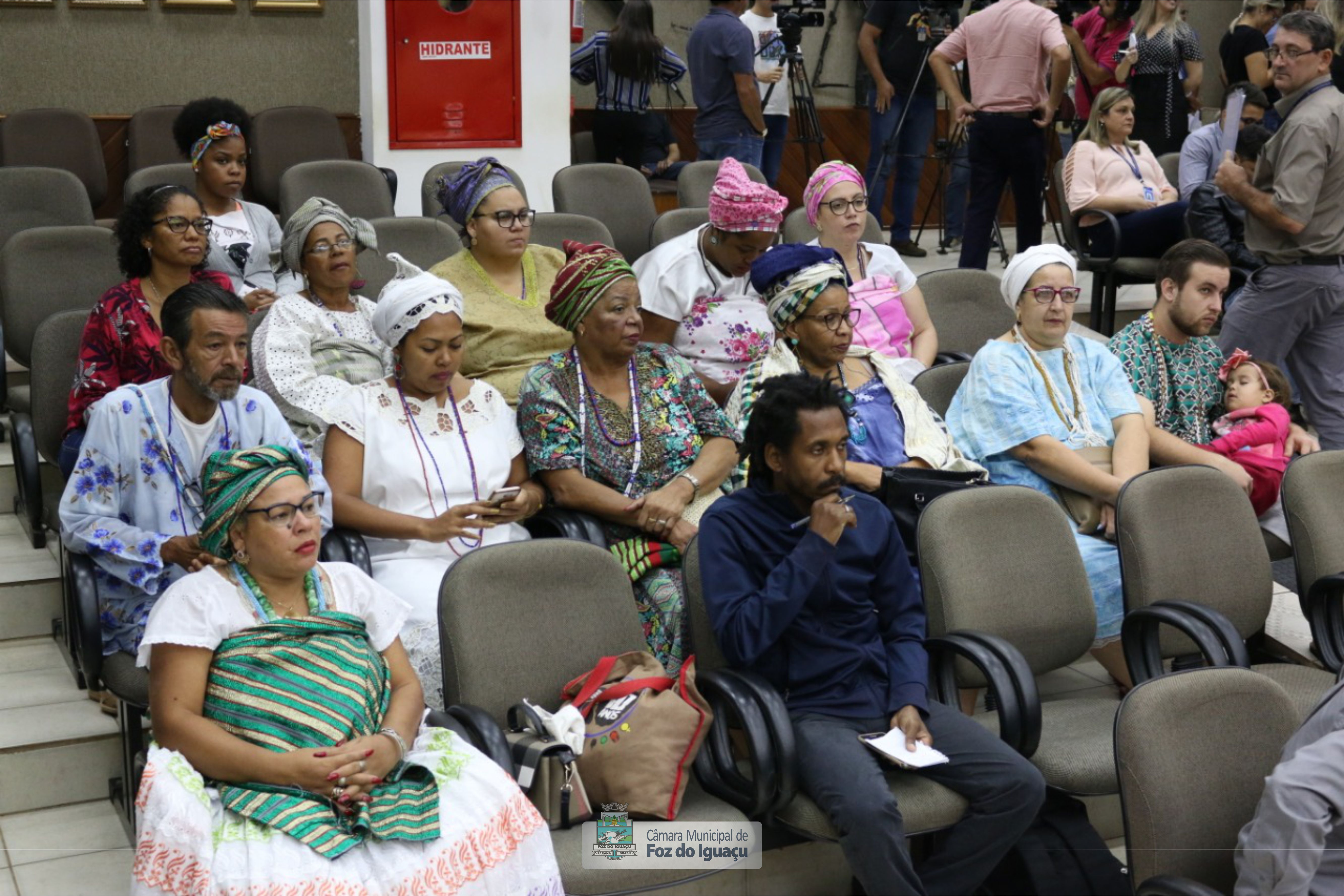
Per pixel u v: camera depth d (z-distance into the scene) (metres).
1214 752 2.48
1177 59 7.29
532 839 2.54
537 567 2.93
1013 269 3.98
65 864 3.09
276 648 2.56
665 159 7.58
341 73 7.54
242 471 2.59
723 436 3.70
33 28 6.93
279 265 3.98
